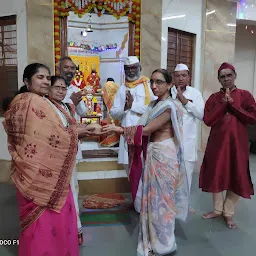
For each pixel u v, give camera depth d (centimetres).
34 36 380
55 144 173
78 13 409
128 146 230
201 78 485
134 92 307
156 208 212
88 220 287
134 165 229
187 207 225
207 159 282
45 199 174
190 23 461
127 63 308
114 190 361
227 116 273
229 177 271
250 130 625
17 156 174
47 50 387
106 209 313
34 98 172
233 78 271
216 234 261
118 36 494
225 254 228
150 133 208
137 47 418
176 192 222
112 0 414
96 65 501
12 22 394
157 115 207
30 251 175
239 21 548
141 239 222
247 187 268
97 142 456
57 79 213
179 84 290
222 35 483
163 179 211
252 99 272
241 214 306
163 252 214
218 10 475
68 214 186
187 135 284
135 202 291
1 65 408
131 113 304
